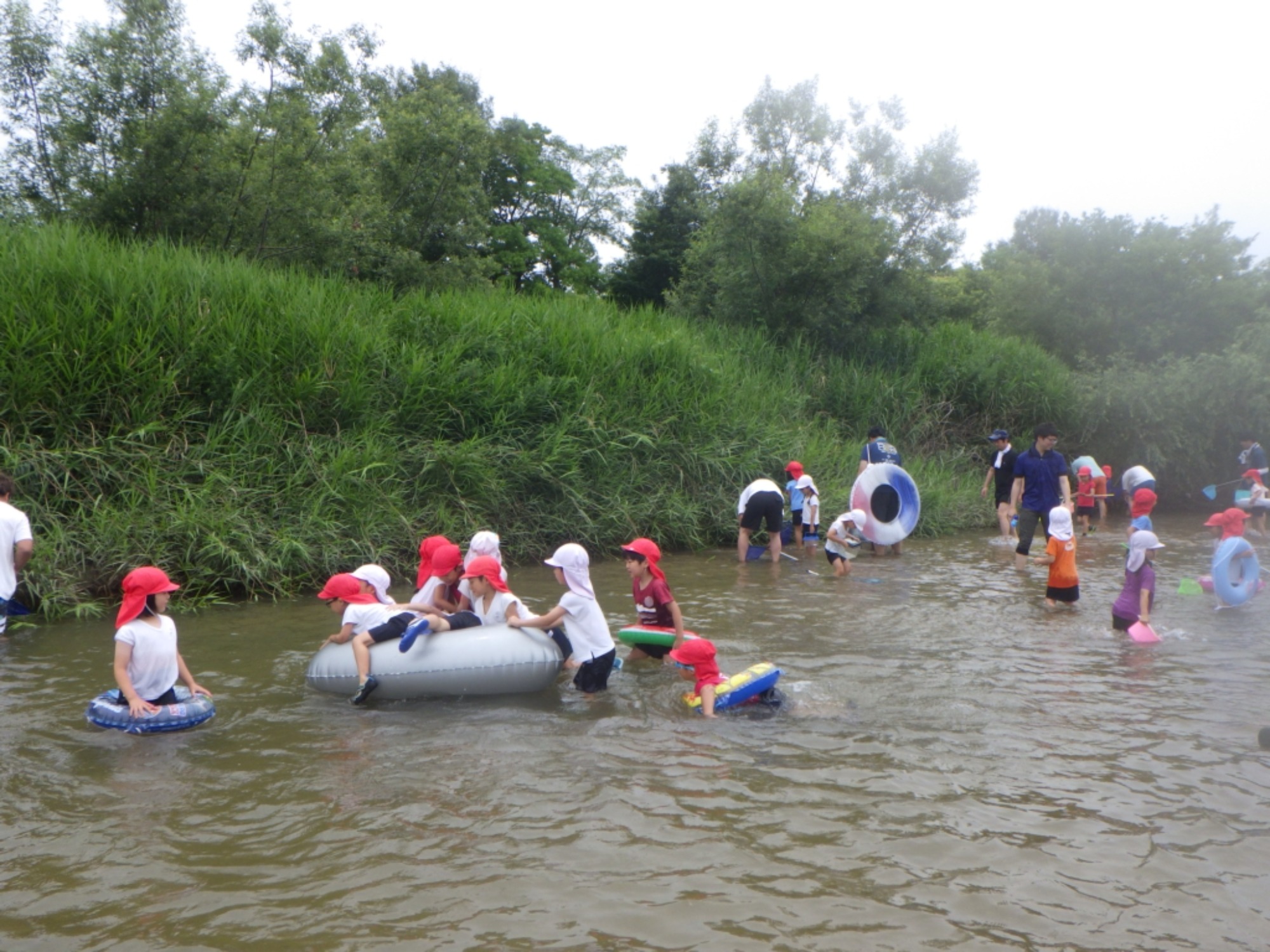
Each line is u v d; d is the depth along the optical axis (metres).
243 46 15.91
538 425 11.94
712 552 12.11
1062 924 3.13
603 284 37.94
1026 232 41.47
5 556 7.09
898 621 7.89
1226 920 3.16
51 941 3.01
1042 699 5.64
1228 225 30.95
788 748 4.82
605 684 5.97
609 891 3.35
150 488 8.70
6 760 4.59
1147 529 9.74
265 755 4.70
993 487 17.12
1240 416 19.86
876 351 20.06
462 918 3.16
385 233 17.44
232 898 3.29
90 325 9.36
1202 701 5.61
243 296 10.91
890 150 21.58
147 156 14.44
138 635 5.11
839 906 3.24
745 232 19.31
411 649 5.70
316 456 9.89
